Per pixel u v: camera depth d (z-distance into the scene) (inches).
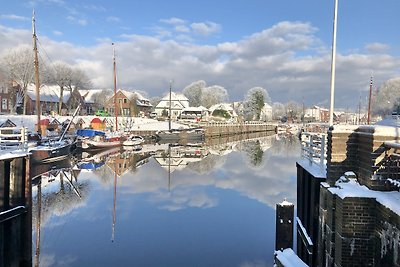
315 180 476.4
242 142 3048.7
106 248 631.8
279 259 470.9
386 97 3346.5
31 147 1435.8
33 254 611.2
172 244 652.1
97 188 1133.1
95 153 2111.2
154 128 3334.2
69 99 4028.1
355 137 386.3
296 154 2070.6
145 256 600.1
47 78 4005.9
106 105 4274.1
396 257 279.7
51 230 735.1
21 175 561.6
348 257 334.3
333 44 542.9
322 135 546.0
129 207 906.1
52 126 2410.2
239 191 1073.5
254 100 5659.5
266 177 1305.4
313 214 482.6
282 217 494.0
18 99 3447.3
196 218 806.5
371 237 330.6
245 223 769.6
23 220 565.6
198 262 571.2
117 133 2491.4
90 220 800.9
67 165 1644.9
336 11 538.9
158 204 930.7
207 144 2832.2
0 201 520.7
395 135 339.9
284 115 6914.4
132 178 1305.4
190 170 1480.1
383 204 306.8
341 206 337.4
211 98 5693.9
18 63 3484.3
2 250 507.2
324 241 398.9
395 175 340.8
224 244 649.6
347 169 389.1
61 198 1003.3
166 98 4862.2
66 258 596.1
